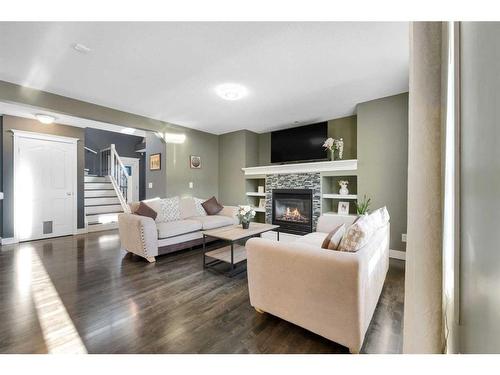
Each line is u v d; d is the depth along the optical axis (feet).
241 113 13.41
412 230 3.78
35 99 9.82
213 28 6.15
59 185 15.75
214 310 6.56
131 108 12.50
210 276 8.98
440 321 3.66
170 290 7.79
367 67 8.26
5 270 9.46
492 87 2.42
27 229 14.40
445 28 4.00
